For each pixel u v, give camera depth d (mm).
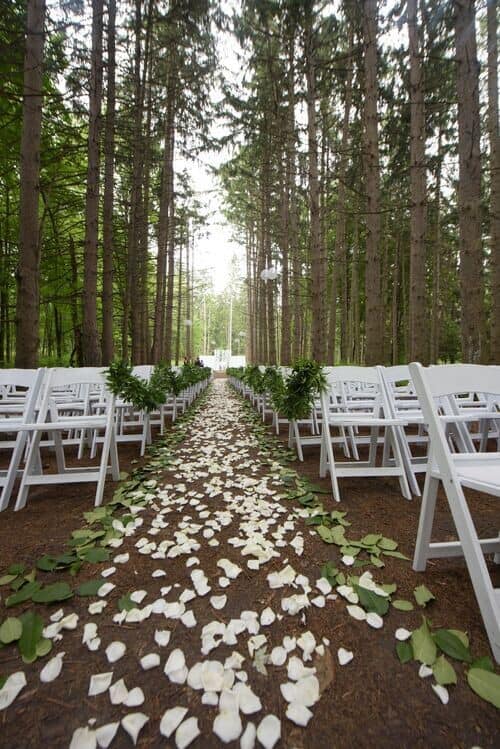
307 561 1576
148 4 6234
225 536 1825
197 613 1246
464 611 1244
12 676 977
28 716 876
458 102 4047
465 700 913
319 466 2996
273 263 13367
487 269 12109
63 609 1264
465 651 1044
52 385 2490
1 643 1096
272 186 10242
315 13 5883
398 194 10656
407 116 6820
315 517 2004
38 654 1054
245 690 929
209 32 6508
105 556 1604
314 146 6387
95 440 3443
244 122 7812
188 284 20562
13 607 1273
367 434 4535
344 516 2053
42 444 3139
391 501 2301
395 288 13500
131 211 8586
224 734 827
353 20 5957
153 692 938
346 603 1292
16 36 4082
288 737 826
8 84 4832
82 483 2725
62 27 4766
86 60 5426
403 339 17234
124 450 3826
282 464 3219
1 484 2211
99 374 2686
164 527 1928
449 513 2090
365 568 1512
